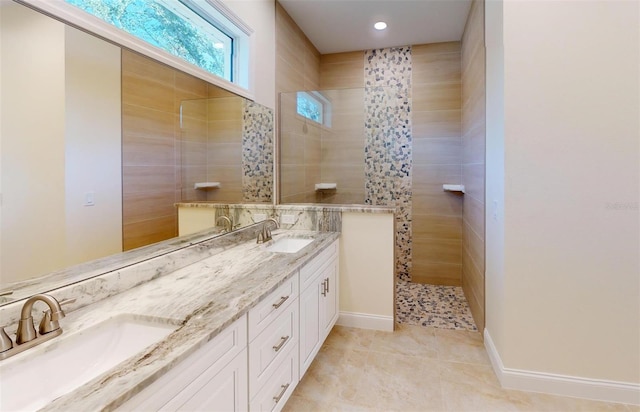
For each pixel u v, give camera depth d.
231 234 2.33
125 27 1.54
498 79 2.12
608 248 1.90
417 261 4.07
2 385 0.86
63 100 1.23
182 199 1.90
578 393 1.95
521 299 2.01
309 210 2.89
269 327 1.51
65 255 1.23
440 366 2.28
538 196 1.96
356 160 3.36
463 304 3.40
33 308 1.09
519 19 1.95
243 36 2.57
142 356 0.92
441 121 3.89
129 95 1.53
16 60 1.06
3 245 1.04
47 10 1.16
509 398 1.95
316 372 2.21
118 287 1.41
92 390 0.77
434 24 3.43
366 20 3.35
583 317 1.94
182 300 1.33
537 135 1.95
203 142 2.10
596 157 1.89
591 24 1.87
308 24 3.46
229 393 1.20
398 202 4.07
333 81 4.20
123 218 1.50
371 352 2.46
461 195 3.87
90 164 1.34
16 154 1.07
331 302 2.58
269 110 2.92
